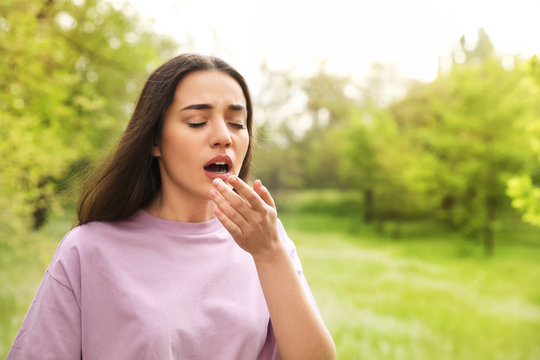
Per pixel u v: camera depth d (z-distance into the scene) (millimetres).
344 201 32969
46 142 5531
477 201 17125
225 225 1079
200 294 1191
